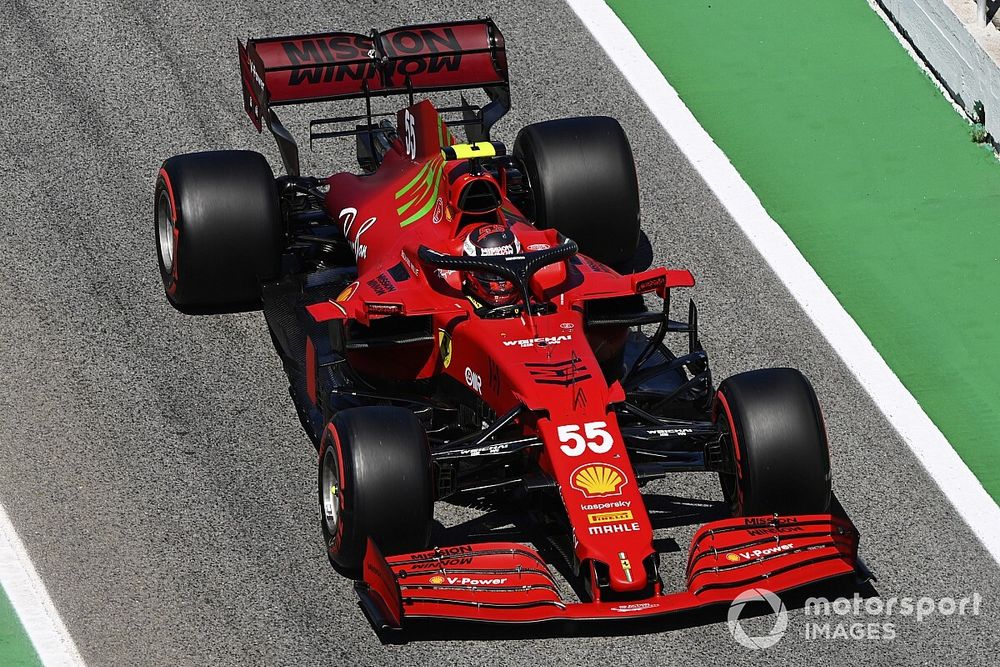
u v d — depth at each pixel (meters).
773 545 33.41
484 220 38.66
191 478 38.88
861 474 39.78
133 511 37.78
